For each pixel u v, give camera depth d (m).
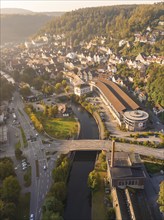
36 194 166.38
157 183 173.75
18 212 152.25
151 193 165.00
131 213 142.25
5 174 173.25
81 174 193.12
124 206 148.75
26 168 192.50
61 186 157.62
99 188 171.75
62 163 180.38
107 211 149.25
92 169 198.38
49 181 178.00
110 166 173.38
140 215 142.38
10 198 154.12
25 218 148.25
